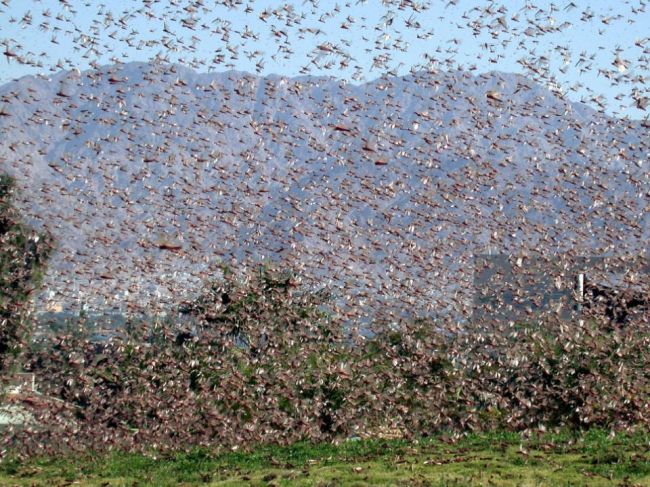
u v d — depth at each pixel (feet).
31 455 97.86
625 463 71.61
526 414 99.25
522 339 108.68
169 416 100.94
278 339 109.70
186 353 110.93
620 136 116.16
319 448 90.17
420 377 103.35
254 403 100.42
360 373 104.12
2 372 115.24
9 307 116.67
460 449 82.38
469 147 119.75
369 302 115.55
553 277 119.03
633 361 104.73
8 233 122.72
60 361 113.19
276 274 118.11
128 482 76.13
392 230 121.60
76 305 121.49
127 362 110.32
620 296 118.52
